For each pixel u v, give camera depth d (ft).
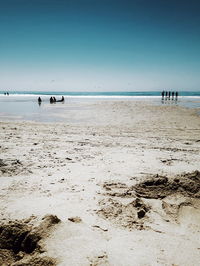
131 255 8.05
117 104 107.34
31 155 20.62
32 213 10.29
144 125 46.60
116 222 10.18
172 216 11.59
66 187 13.58
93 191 13.05
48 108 87.04
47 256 7.74
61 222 9.41
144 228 10.05
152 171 16.48
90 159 19.83
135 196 12.71
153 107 89.76
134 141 29.66
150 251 8.46
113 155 21.40
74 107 91.97
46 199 11.88
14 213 10.31
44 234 8.70
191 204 12.87
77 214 10.44
